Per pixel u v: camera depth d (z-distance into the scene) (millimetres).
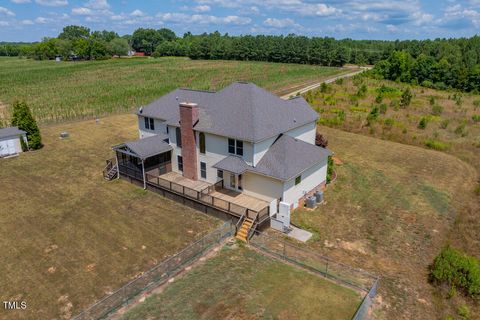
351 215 25156
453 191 29297
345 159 36344
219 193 26781
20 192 28453
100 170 33094
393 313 16344
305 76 105500
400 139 42656
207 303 16703
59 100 67625
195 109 27578
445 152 38844
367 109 58188
